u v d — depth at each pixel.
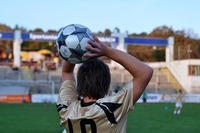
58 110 3.14
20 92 47.25
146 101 43.00
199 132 15.80
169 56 58.28
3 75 51.94
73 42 3.11
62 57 3.26
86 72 3.04
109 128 2.89
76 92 3.34
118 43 51.41
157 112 28.47
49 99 43.88
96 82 3.01
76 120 2.93
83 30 3.19
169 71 58.12
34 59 77.12
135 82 2.96
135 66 2.93
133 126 18.00
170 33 101.00
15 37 49.66
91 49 2.83
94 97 3.03
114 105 2.89
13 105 36.97
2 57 78.31
